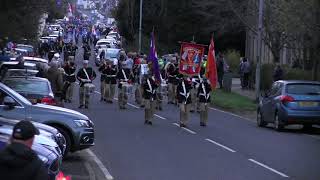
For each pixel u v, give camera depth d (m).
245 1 49.25
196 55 31.08
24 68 26.80
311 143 21.44
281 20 39.09
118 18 100.88
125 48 88.62
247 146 20.22
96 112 30.53
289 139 22.50
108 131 23.28
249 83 48.59
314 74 35.00
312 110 24.61
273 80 39.53
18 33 45.72
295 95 24.80
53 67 26.38
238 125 27.27
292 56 50.56
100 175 14.77
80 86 32.38
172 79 36.16
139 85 35.34
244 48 79.44
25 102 16.22
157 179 14.35
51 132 13.95
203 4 66.44
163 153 18.36
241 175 15.05
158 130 24.09
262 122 26.98
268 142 21.41
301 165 16.64
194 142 20.91
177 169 15.73
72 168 15.23
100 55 66.94
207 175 14.96
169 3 86.62
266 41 45.56
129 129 24.12
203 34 80.56
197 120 28.58
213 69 27.56
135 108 33.22
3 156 6.43
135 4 94.00
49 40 85.06
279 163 16.91
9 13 38.44
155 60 26.47
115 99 38.72
